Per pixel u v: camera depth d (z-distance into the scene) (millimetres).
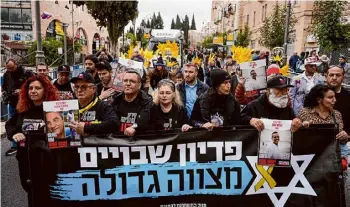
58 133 3133
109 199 3275
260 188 3328
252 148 3299
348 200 4387
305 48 22234
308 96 3854
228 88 3650
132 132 3232
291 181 3311
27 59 20250
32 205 3217
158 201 3318
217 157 3307
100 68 5215
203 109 3752
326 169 3299
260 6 34281
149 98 4094
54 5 29281
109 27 28766
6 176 5188
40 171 3188
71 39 24734
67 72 5387
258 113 3799
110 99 4797
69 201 3242
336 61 13695
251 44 37062
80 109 3631
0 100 8719
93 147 3211
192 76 5289
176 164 3299
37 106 3652
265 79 4914
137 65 5656
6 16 27484
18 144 3395
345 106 4367
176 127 3758
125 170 3264
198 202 3328
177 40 19922
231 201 3338
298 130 3273
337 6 13688
